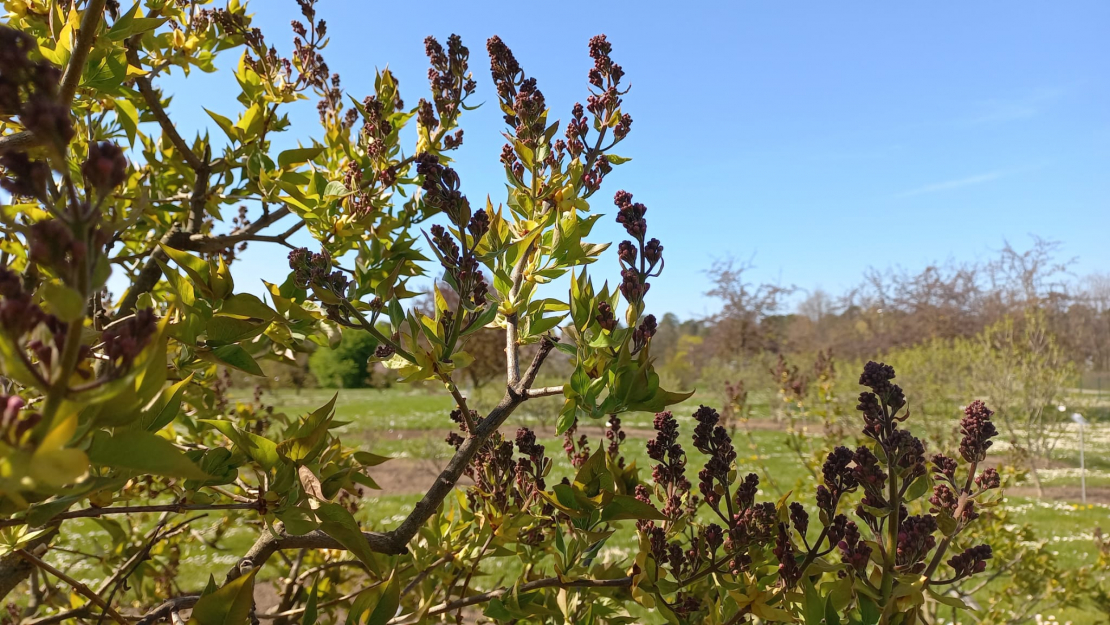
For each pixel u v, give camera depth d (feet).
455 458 4.42
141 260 7.82
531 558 6.68
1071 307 101.65
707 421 5.13
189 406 7.86
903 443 4.65
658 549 4.68
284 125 7.61
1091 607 17.48
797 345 108.47
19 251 4.94
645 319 4.18
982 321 94.12
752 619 4.83
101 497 3.59
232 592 3.12
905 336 100.63
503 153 5.67
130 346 2.10
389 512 29.89
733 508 5.23
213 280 4.11
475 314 4.54
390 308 4.50
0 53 1.86
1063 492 38.93
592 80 5.69
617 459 6.56
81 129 6.14
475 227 4.22
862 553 4.42
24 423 1.92
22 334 1.90
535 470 6.08
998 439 48.93
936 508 5.01
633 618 5.57
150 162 8.07
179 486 6.82
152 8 6.18
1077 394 62.13
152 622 4.46
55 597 7.30
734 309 103.50
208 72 8.06
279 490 3.92
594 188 5.56
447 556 6.21
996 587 17.97
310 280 4.26
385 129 6.70
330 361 111.65
